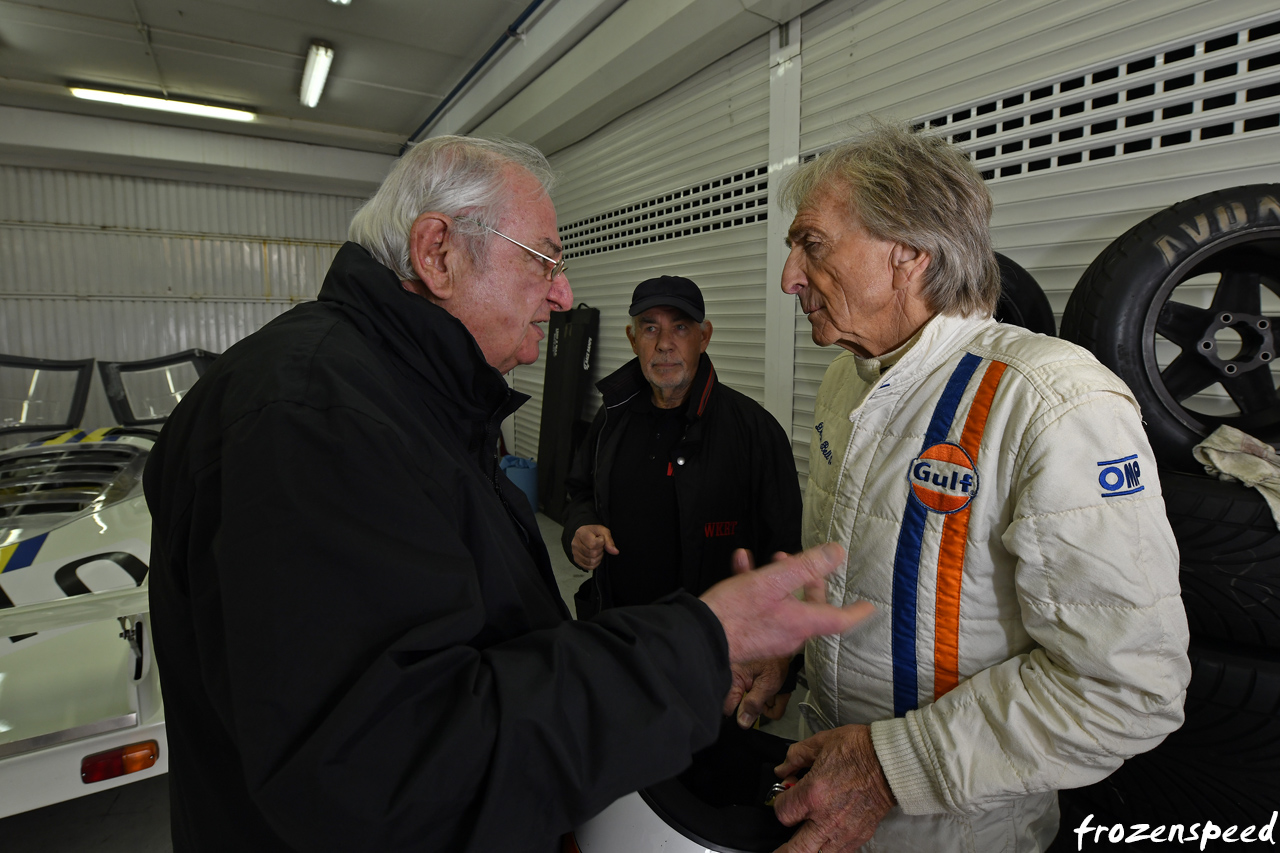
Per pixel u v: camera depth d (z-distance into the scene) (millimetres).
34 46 4129
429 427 646
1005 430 676
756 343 2545
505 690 469
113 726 1285
